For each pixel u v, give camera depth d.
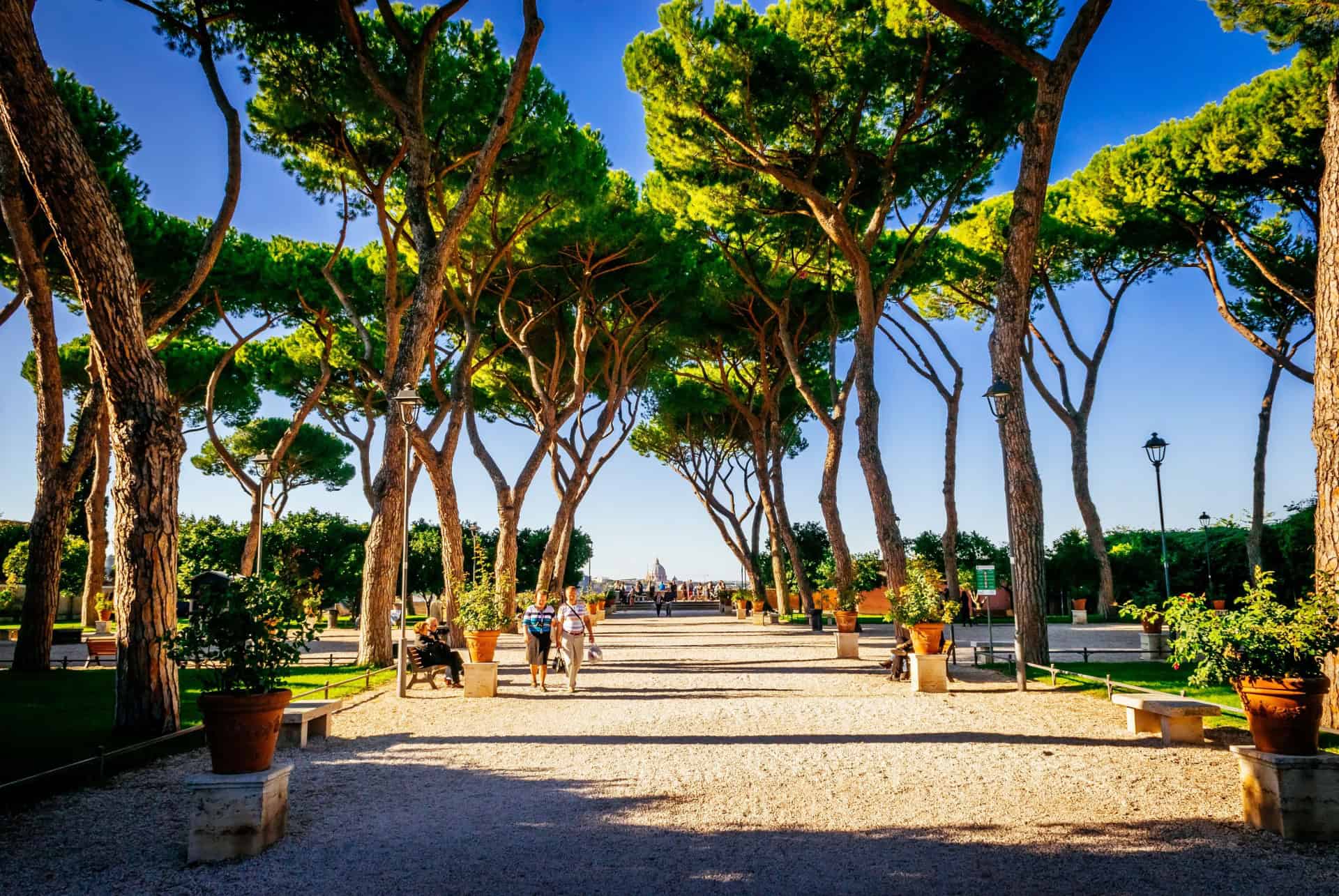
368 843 4.93
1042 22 15.21
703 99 16.19
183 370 24.83
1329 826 4.68
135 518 8.13
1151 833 4.87
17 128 7.42
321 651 19.97
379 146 16.27
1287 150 17.53
